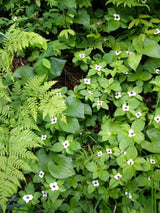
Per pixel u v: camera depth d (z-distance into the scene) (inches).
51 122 24.6
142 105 27.7
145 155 25.9
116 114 26.4
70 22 28.6
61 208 22.7
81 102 27.2
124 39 31.3
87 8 31.0
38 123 25.0
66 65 30.8
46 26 29.1
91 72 27.2
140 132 24.8
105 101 26.9
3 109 21.9
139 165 23.1
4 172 18.3
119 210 22.7
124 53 28.8
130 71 29.4
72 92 27.8
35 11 31.0
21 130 22.0
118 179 23.4
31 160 24.0
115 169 24.0
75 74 30.7
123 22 29.2
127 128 25.2
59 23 28.9
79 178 24.3
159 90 27.3
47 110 20.3
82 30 31.2
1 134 20.4
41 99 21.1
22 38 21.7
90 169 23.5
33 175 24.4
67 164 23.3
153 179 21.6
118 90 26.7
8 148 19.7
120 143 24.2
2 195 17.3
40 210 21.9
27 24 29.5
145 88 29.3
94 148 25.3
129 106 26.6
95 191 23.9
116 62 28.4
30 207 22.0
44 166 24.0
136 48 28.1
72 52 29.6
